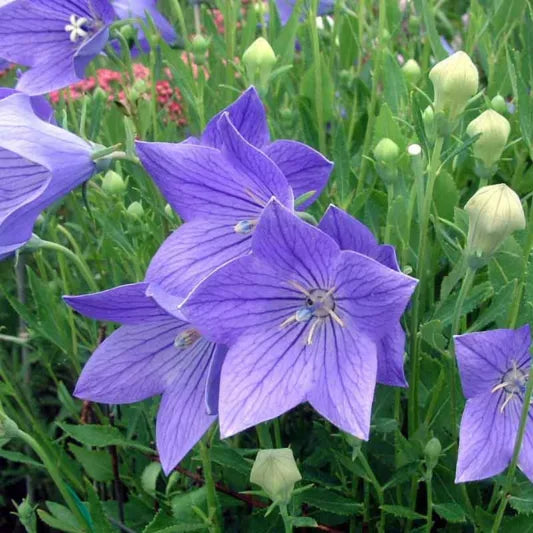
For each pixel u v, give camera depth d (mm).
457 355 390
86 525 500
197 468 552
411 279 357
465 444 396
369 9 724
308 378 384
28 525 498
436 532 537
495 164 463
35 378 751
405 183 508
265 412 378
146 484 519
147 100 600
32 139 427
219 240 421
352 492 517
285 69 540
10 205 448
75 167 437
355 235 389
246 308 388
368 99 666
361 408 364
